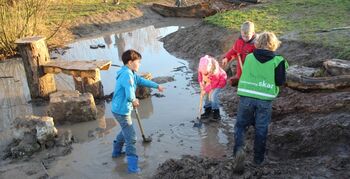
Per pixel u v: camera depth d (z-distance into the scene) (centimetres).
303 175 518
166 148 693
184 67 1174
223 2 2061
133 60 610
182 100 911
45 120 722
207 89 778
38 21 1521
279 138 639
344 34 1020
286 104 717
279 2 1664
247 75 545
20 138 725
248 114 553
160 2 2234
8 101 980
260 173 536
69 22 1780
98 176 618
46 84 967
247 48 703
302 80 714
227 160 591
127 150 622
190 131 752
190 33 1429
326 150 584
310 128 618
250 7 1630
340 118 602
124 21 1917
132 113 853
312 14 1372
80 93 900
